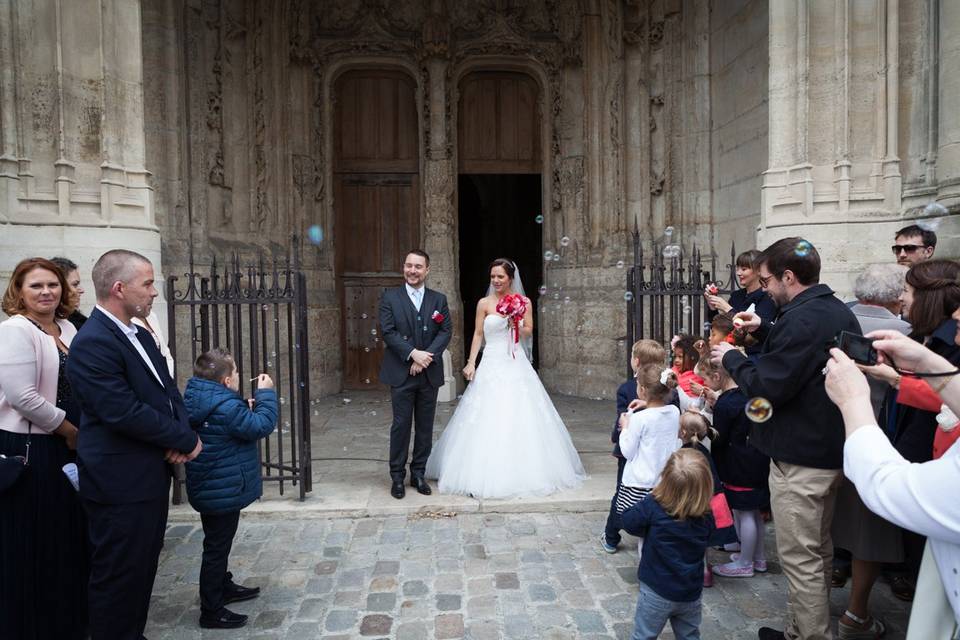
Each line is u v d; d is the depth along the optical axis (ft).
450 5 31.30
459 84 32.78
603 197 31.09
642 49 29.89
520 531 14.19
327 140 31.55
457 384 31.81
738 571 11.96
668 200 29.78
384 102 32.68
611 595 11.31
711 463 11.15
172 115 24.68
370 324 32.91
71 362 8.24
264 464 15.97
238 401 10.28
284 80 29.78
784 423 8.79
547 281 32.78
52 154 16.75
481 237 49.52
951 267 8.50
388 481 17.34
